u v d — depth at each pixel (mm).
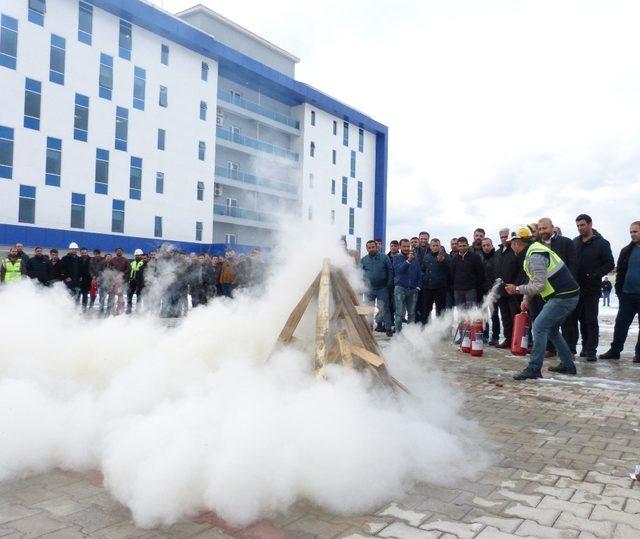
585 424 5035
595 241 8945
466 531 2855
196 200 41062
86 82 34281
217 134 43250
